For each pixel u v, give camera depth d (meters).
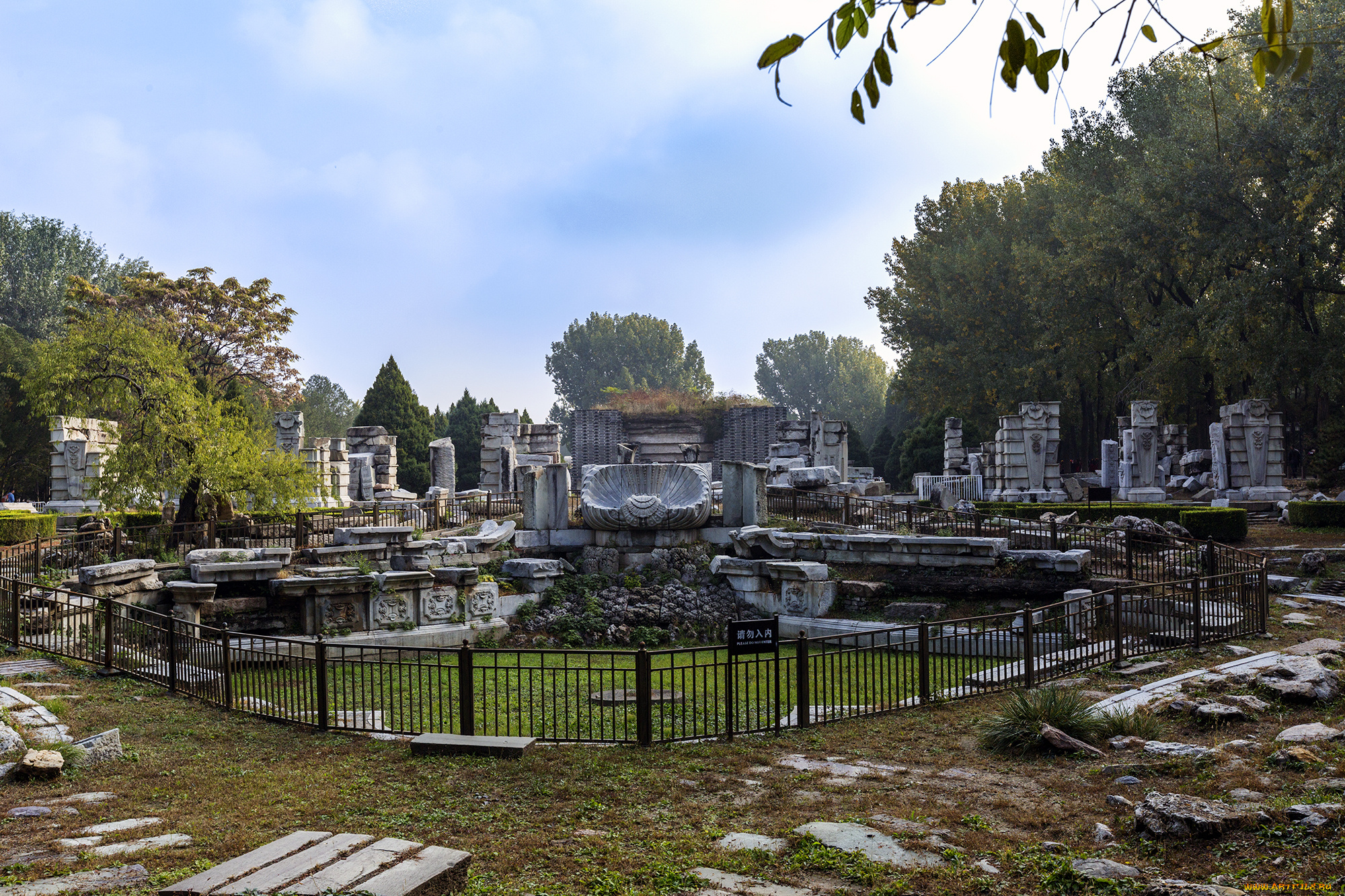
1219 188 36.31
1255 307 35.06
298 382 55.38
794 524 23.23
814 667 10.91
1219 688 10.83
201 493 23.12
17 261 63.84
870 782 8.28
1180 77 42.62
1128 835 6.53
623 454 52.25
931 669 13.12
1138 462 33.97
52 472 35.28
